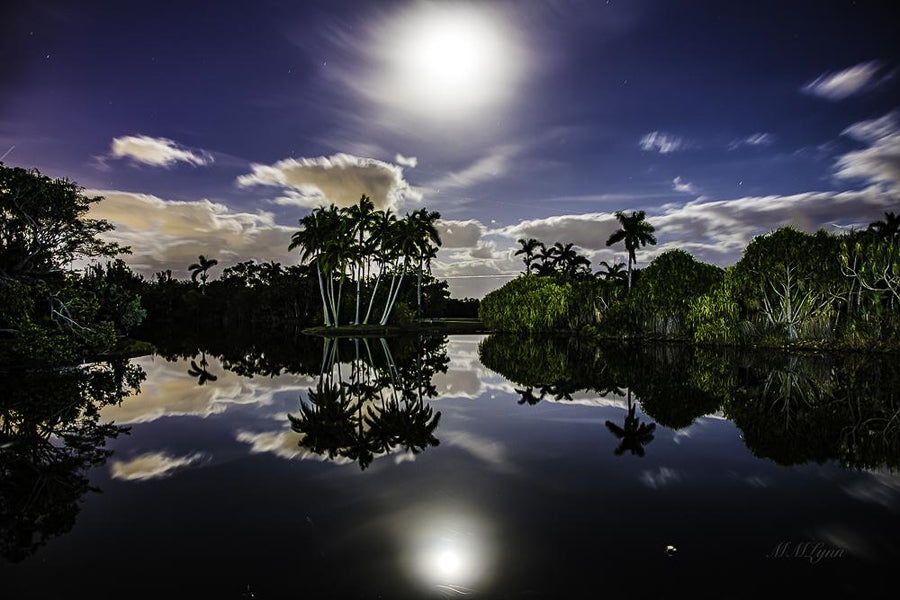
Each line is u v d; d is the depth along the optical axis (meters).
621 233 51.41
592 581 4.85
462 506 6.88
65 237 22.70
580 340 45.31
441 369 24.69
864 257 29.53
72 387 18.98
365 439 10.90
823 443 10.34
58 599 4.66
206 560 5.39
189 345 43.78
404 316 62.81
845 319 30.95
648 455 9.48
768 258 32.72
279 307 92.12
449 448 10.09
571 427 11.95
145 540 5.93
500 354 32.59
